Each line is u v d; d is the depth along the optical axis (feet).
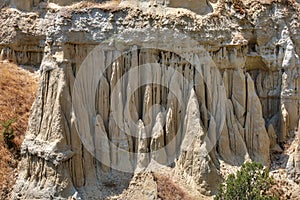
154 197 56.39
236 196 51.65
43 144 57.21
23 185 57.82
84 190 57.16
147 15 61.31
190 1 63.21
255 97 64.08
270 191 58.85
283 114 65.98
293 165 61.93
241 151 62.18
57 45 59.06
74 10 60.54
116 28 60.80
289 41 66.85
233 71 64.39
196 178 57.98
